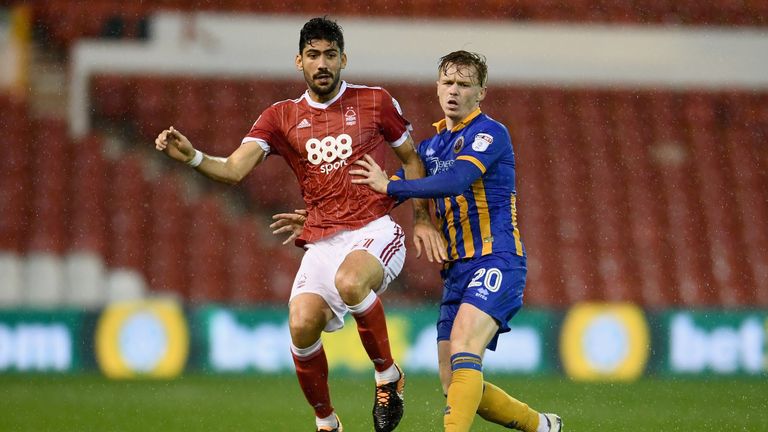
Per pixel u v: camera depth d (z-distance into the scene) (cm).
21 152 6059
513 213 2106
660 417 3119
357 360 4453
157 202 6003
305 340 2005
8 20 6250
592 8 6856
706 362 4606
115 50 6262
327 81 1992
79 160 6097
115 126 6316
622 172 6512
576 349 4566
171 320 4406
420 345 4500
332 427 2128
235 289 5697
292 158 2069
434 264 5797
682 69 6625
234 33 6331
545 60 6550
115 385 4003
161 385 4022
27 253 5628
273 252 5894
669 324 4603
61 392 3744
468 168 2006
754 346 4644
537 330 4562
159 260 5747
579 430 2795
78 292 5516
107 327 4369
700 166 6600
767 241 6316
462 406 1919
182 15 6312
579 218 6250
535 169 6456
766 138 6775
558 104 6738
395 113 2067
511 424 2164
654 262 6112
